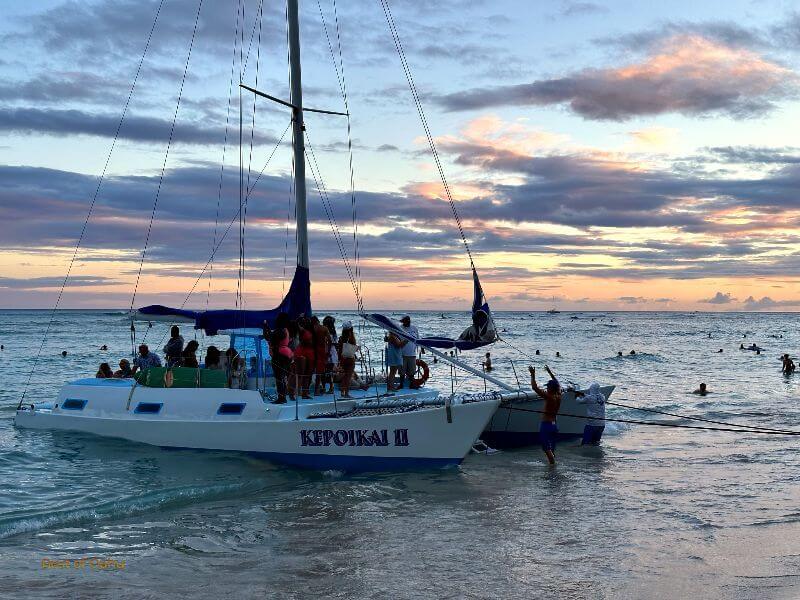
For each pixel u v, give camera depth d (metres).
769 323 181.75
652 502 11.47
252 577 8.08
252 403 13.72
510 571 8.26
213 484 12.19
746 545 9.23
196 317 14.49
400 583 7.89
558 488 12.45
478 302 12.43
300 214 15.70
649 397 27.97
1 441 15.15
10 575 8.11
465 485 12.61
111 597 7.50
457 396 13.70
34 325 106.44
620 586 7.80
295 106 15.70
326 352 14.91
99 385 15.59
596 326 140.62
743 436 18.59
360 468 13.02
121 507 10.80
